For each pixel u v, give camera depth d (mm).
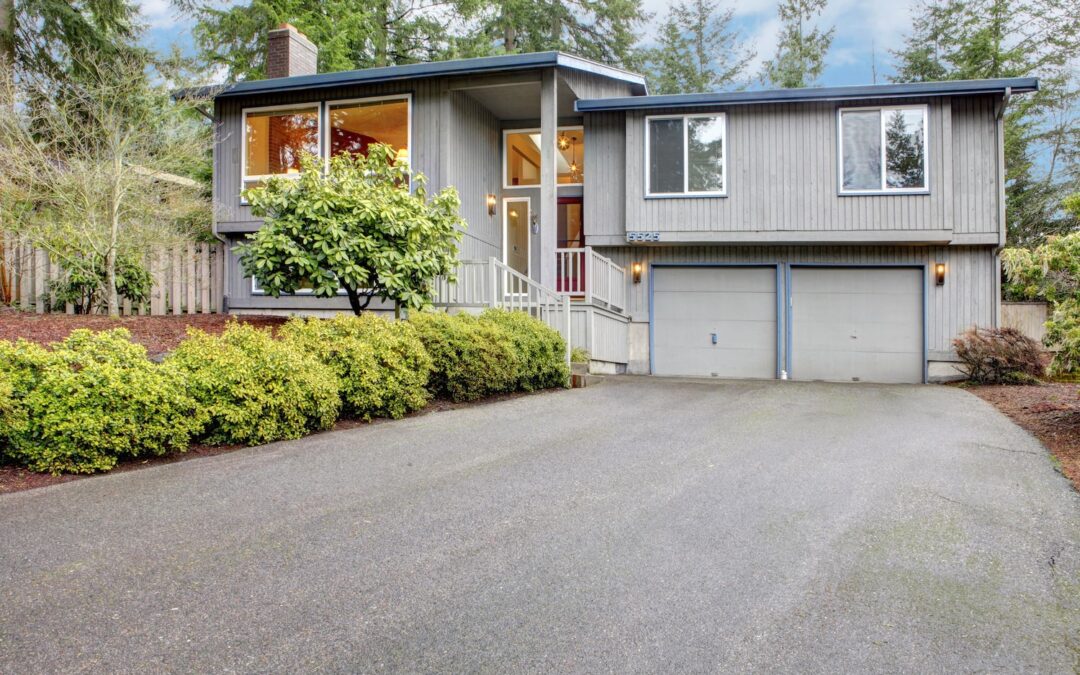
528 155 15125
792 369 13000
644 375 12758
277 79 11844
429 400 7633
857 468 4828
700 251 13297
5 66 10406
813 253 12914
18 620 2475
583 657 2291
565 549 3242
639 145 12852
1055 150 21484
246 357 5598
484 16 23625
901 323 12648
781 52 27859
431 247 9141
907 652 2365
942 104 11789
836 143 12156
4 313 8938
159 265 10727
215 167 12602
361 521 3604
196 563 3021
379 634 2424
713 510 3844
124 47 14227
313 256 8438
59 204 9383
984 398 8641
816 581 2924
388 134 12023
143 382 4816
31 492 4086
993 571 3055
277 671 2180
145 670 2168
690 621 2555
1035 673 2244
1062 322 6359
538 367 8711
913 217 11906
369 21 20656
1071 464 4949
